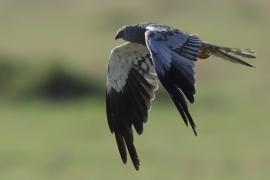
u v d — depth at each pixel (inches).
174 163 1101.7
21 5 1946.4
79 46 1632.6
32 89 1441.9
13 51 1578.5
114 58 485.4
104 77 1469.0
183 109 366.6
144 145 1182.3
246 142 1202.0
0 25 1792.6
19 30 1755.7
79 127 1288.1
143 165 1089.4
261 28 1808.6
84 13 1876.2
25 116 1349.7
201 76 1523.1
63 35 1718.8
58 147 1184.2
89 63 1517.0
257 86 1491.1
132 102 488.4
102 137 1229.7
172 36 383.2
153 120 1302.9
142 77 486.3
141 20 1845.5
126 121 490.0
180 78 369.4
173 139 1214.9
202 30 1792.6
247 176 1043.9
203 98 1434.5
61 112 1355.8
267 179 1037.2
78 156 1139.9
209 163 1101.7
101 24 1796.3
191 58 374.0
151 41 382.0
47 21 1825.8
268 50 1665.8
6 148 1187.3
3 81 1459.2
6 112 1364.4
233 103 1416.1
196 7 1930.4
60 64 1477.6
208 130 1272.1
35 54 1557.6
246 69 1550.2
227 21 1846.7
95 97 1417.3
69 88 1438.2
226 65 1561.3
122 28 454.6
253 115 1350.9
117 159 1120.2
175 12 1898.4
